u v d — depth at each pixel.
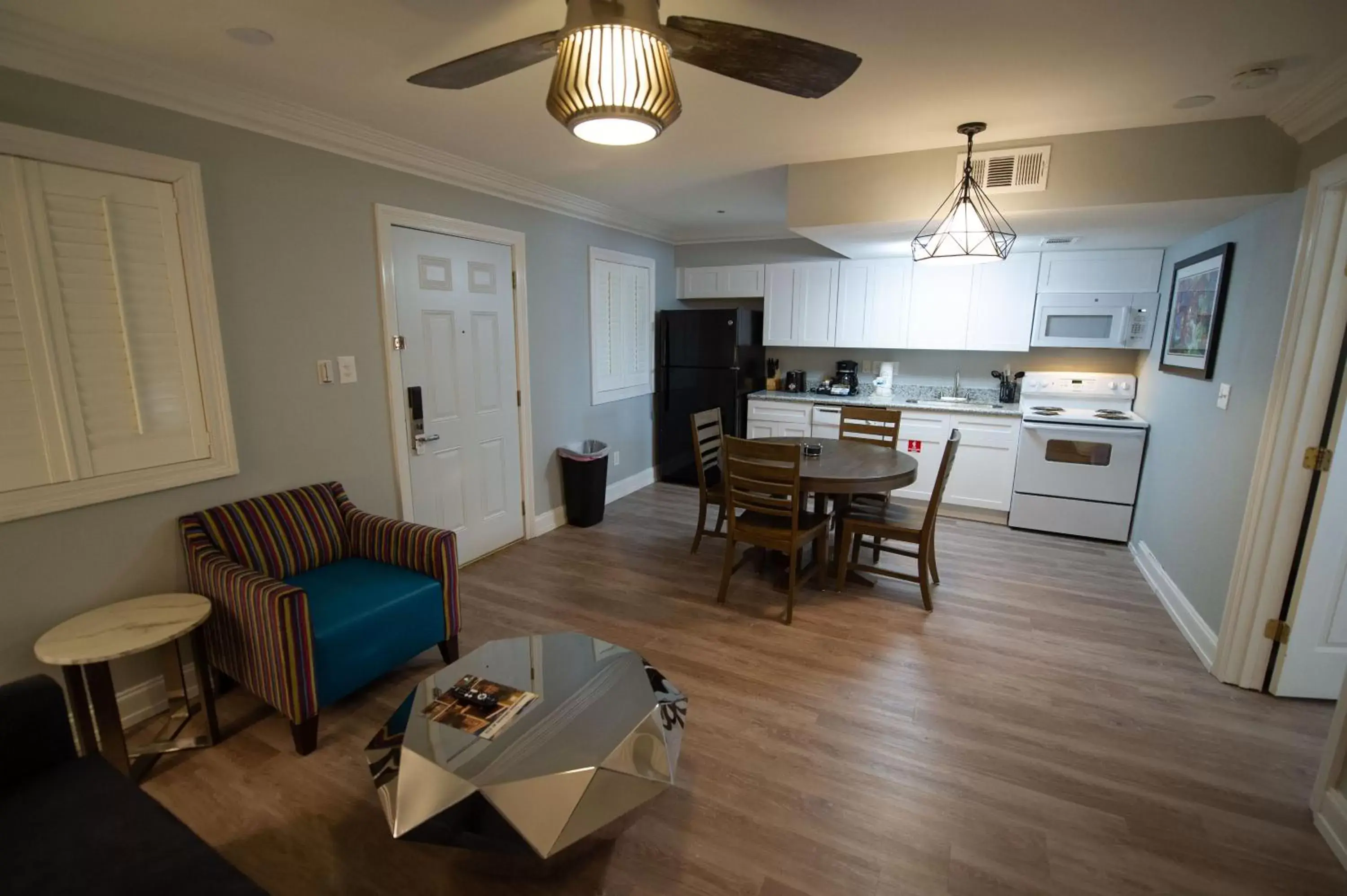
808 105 2.40
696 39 1.30
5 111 1.81
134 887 1.16
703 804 1.87
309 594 2.31
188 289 2.24
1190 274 3.45
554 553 3.95
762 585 3.47
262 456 2.56
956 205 2.80
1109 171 2.73
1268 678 2.45
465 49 1.96
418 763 1.51
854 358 5.50
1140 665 2.67
